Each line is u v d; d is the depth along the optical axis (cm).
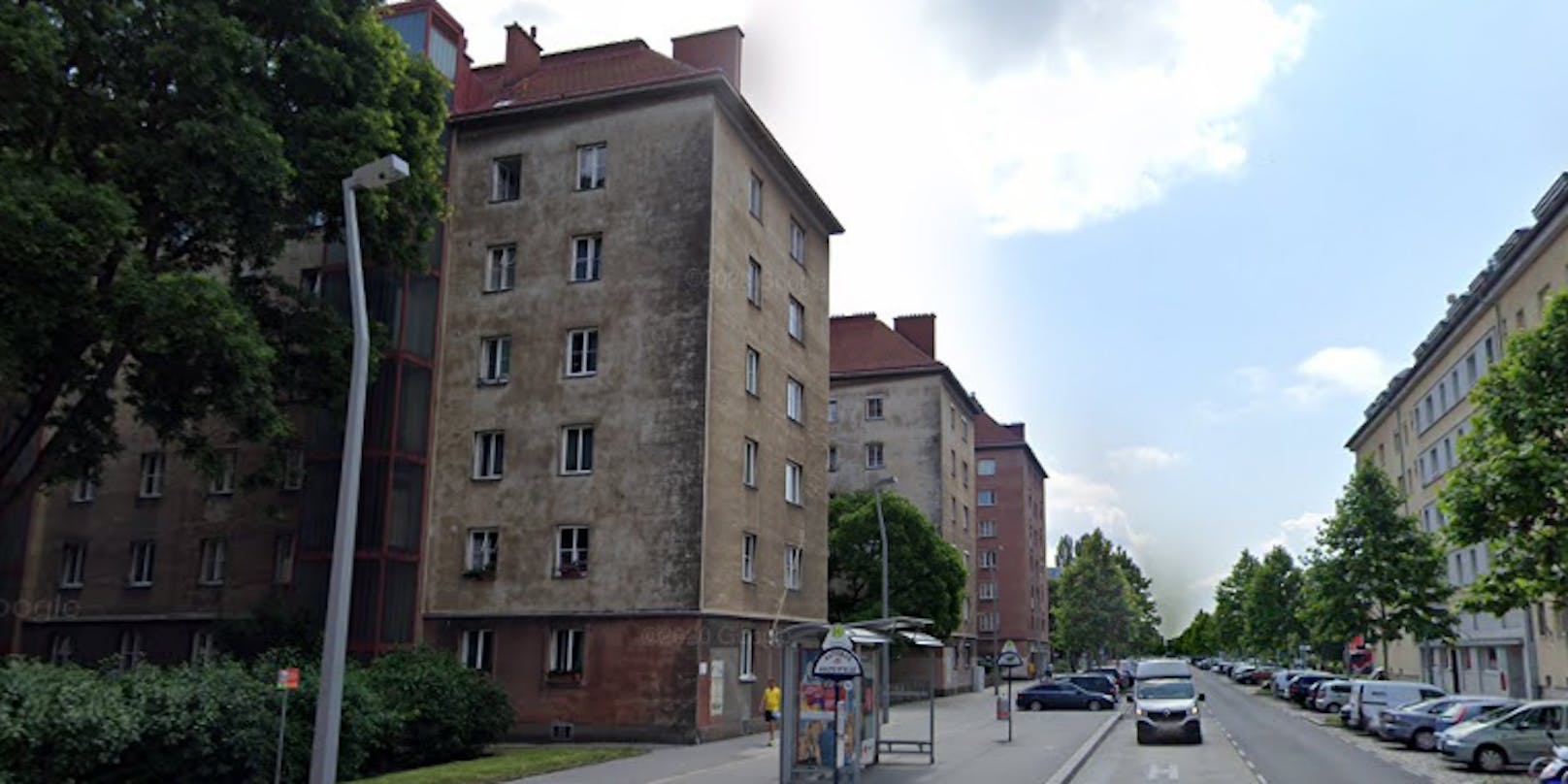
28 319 1833
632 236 3228
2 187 1745
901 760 2488
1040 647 10288
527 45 3825
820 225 4178
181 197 2078
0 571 3591
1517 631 4281
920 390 6488
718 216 3219
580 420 3153
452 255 3403
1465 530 1803
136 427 3566
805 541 3784
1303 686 4988
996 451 9638
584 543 3092
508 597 3092
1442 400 5288
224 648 2941
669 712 2884
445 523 3197
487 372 3303
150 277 1997
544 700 2989
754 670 3259
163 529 3431
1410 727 2930
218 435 3388
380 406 3083
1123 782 2173
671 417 3069
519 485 3162
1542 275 3728
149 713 1811
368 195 2355
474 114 3431
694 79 3216
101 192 1858
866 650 2356
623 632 2969
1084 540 10806
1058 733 3416
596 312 3212
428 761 2453
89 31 2012
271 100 2305
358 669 2488
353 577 2978
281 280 2572
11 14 1831
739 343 3328
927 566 5109
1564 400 1734
